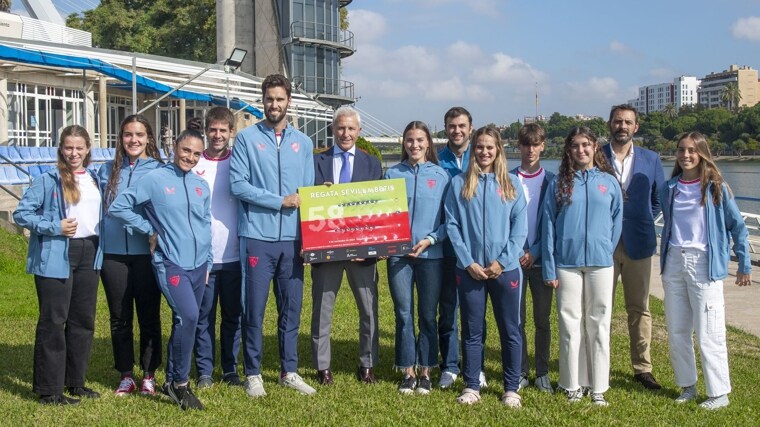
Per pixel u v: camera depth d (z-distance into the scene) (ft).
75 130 16.89
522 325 19.40
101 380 19.25
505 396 17.75
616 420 16.56
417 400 17.74
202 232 17.57
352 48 136.67
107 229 17.67
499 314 17.84
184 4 137.49
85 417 16.03
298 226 18.52
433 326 18.83
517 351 17.83
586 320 18.16
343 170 19.29
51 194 16.89
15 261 36.63
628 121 19.31
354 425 15.93
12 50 42.39
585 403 17.67
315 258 18.21
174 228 17.12
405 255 18.62
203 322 18.85
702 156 17.95
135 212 17.34
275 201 17.79
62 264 16.80
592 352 18.04
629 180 19.72
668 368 21.17
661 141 301.63
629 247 19.53
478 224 17.65
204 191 17.71
